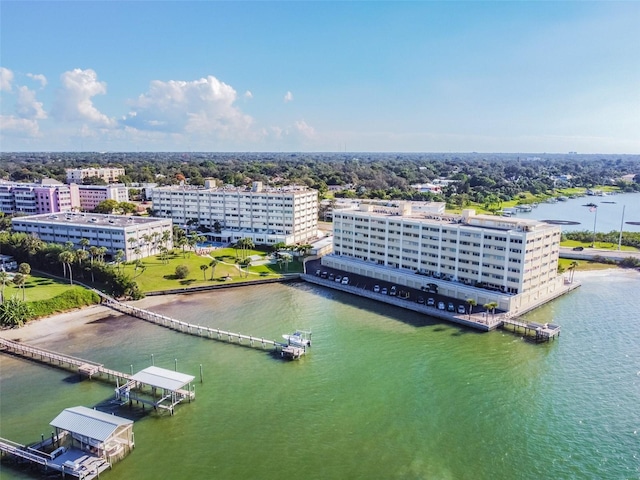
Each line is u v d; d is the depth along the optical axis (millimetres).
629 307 153500
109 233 195000
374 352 119625
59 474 76688
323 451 81625
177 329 135750
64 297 149500
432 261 170000
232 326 138125
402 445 83250
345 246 199875
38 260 181375
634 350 120688
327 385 103438
